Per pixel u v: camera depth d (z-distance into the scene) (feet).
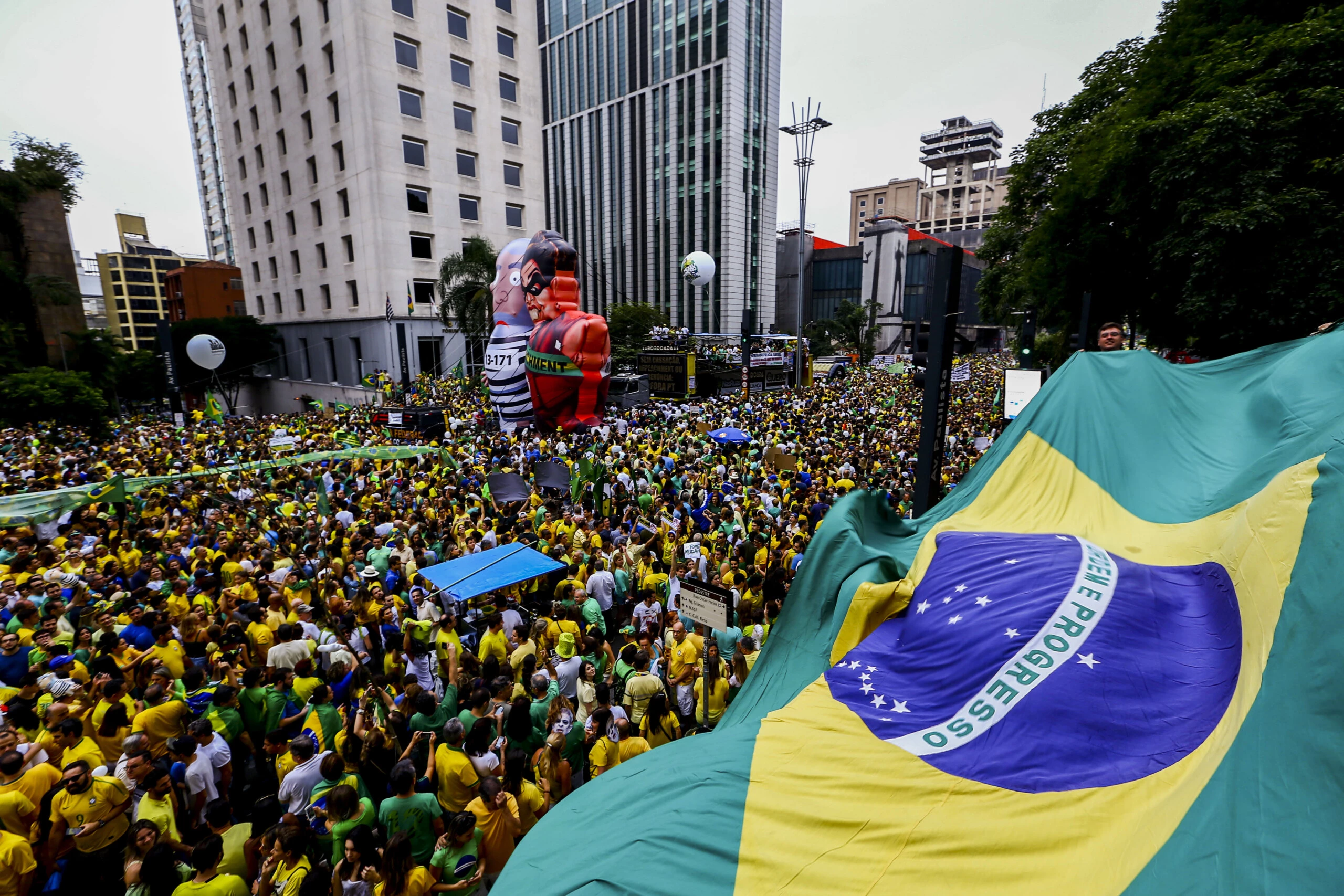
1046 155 73.15
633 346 206.18
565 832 12.80
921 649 16.37
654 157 278.67
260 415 206.28
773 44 275.39
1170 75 52.75
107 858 17.80
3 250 127.34
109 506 45.44
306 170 177.06
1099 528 20.80
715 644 25.49
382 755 19.27
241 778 23.73
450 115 172.96
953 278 29.19
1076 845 10.24
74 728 18.94
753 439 71.61
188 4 385.09
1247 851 8.38
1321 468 13.58
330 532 40.88
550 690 21.94
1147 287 60.18
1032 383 52.70
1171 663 13.92
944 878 10.25
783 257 354.95
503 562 29.50
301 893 13.39
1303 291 42.39
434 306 174.09
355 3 151.33
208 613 29.30
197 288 258.78
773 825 11.77
